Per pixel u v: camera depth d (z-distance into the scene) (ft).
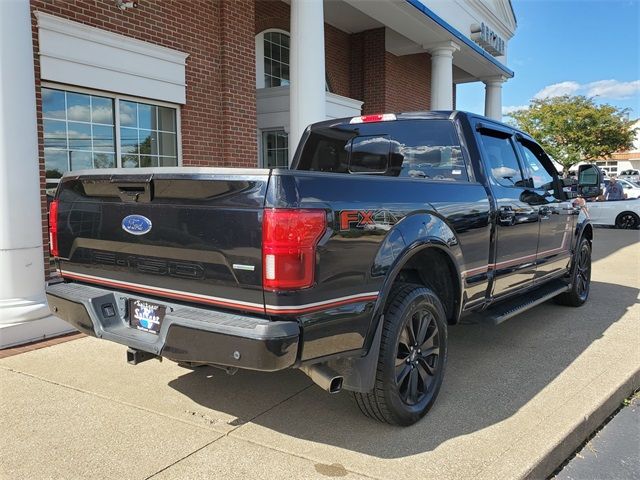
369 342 10.03
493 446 10.21
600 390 12.83
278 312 8.63
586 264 21.97
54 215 12.09
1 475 9.32
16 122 15.37
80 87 20.56
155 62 22.89
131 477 9.27
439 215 11.75
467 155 13.98
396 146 15.12
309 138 17.02
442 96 39.58
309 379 13.73
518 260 15.46
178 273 9.80
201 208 9.30
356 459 9.82
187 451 10.13
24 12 15.40
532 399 12.35
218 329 8.82
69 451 10.11
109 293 11.12
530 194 16.11
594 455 10.80
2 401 12.22
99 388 12.99
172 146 24.58
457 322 13.00
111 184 10.62
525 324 18.90
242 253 8.85
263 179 8.69
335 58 42.80
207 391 12.89
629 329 18.20
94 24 20.57
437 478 9.19
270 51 37.09
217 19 25.82
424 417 11.50
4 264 15.79
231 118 26.37
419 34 37.65
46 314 16.46
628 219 57.88
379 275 9.98
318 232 8.80
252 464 9.69
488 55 45.57
